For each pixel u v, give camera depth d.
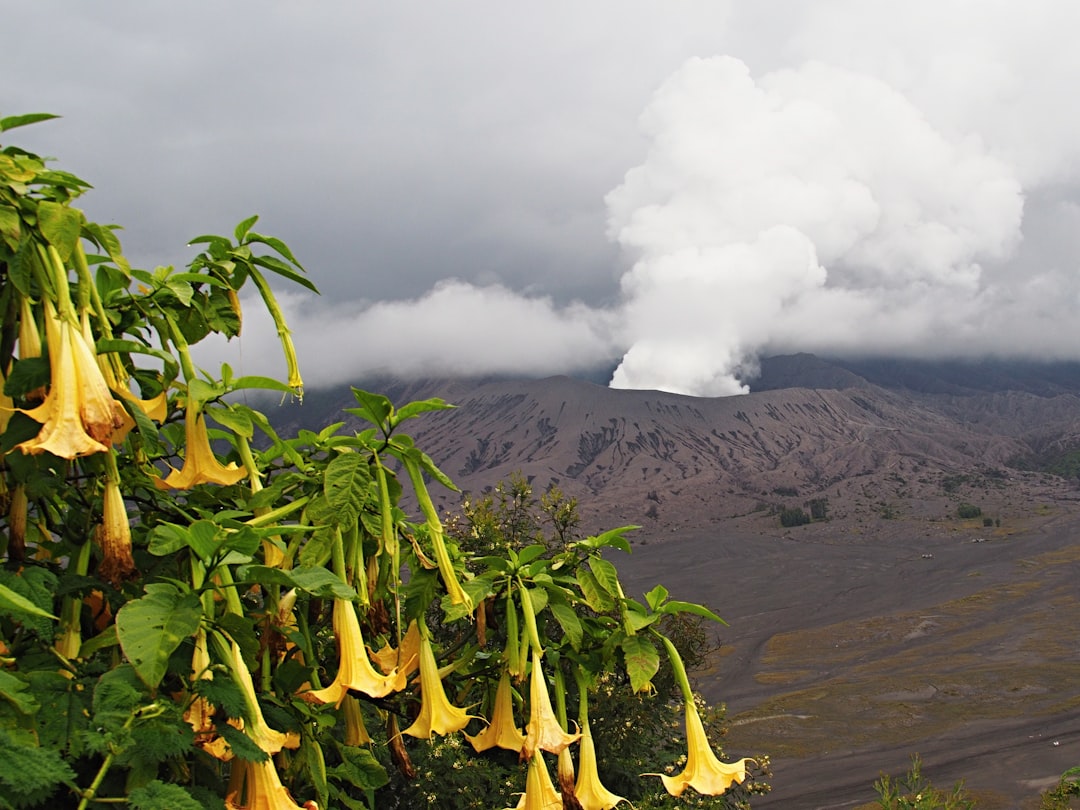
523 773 8.40
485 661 2.87
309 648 2.70
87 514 2.42
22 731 1.73
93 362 2.05
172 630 1.95
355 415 2.51
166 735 1.85
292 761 2.74
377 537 2.63
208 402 2.54
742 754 55.59
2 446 2.04
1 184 2.05
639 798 9.12
